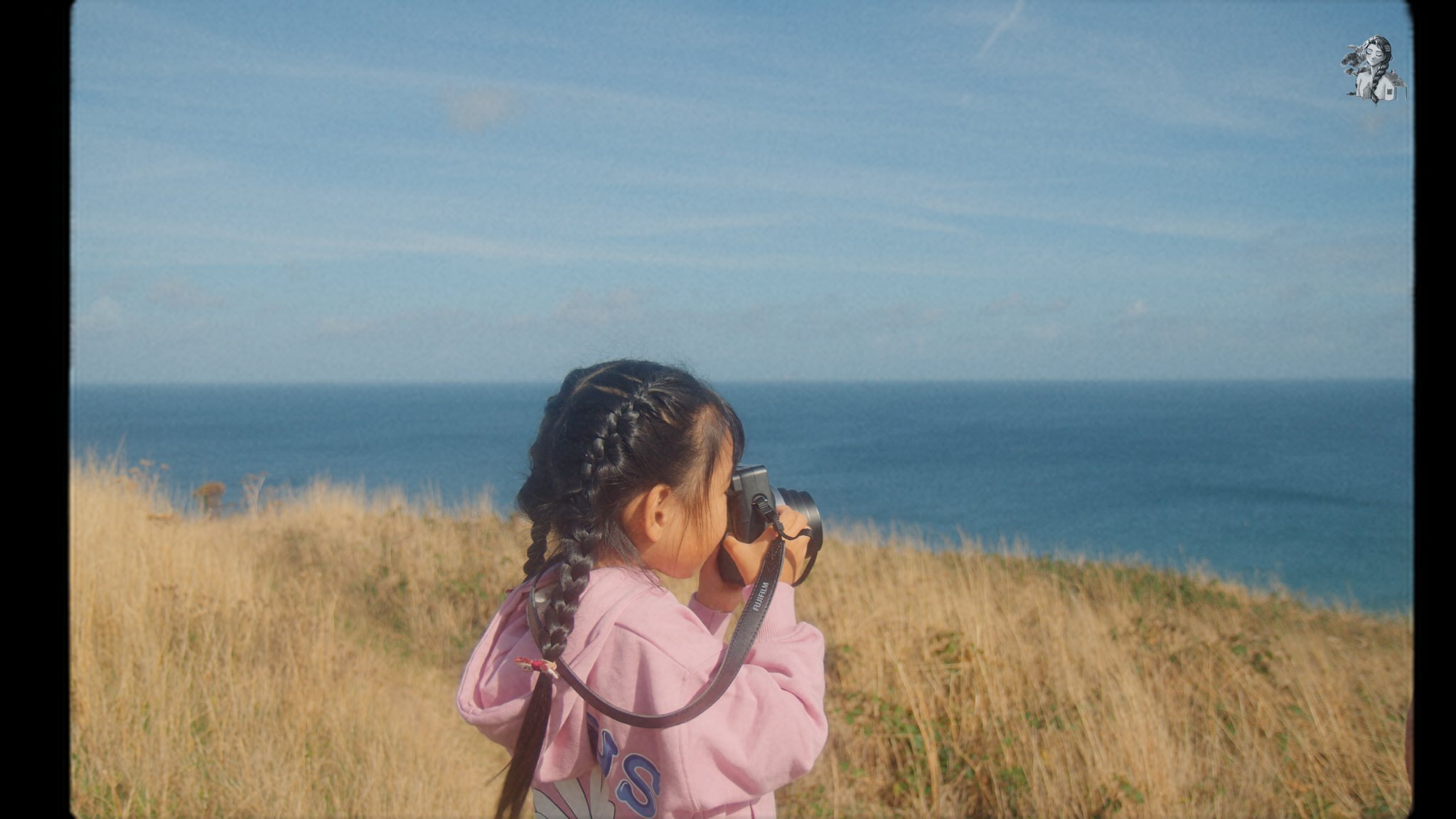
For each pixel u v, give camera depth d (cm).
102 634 462
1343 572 2889
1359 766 451
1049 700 473
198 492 948
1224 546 3453
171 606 521
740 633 120
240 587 607
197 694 432
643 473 122
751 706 119
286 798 364
